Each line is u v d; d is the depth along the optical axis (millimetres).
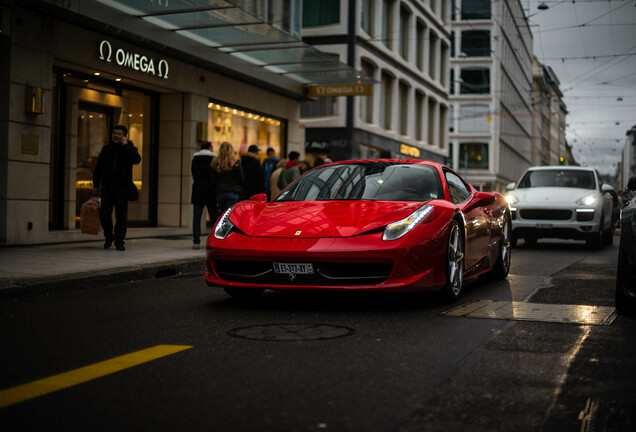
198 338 4336
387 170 6660
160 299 6121
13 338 4352
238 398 3045
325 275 5242
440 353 3941
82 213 9875
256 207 6102
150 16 11828
